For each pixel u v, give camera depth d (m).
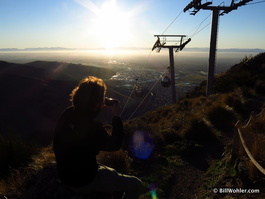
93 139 2.23
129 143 7.58
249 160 4.70
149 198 4.84
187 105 16.69
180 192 5.23
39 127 75.88
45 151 7.71
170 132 8.95
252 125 6.08
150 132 8.54
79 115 2.26
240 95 13.16
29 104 90.31
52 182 2.66
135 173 6.00
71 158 2.20
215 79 21.70
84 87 2.27
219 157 6.95
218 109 10.46
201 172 6.16
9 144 6.71
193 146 7.71
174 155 7.32
